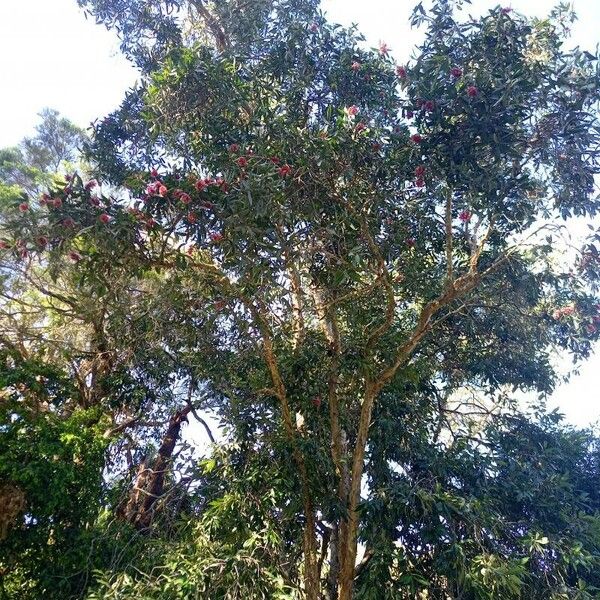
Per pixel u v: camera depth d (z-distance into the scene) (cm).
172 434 1065
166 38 1012
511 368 941
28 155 1373
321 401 779
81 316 976
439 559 656
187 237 614
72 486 820
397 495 705
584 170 659
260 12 937
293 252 633
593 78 628
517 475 818
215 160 671
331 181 668
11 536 785
